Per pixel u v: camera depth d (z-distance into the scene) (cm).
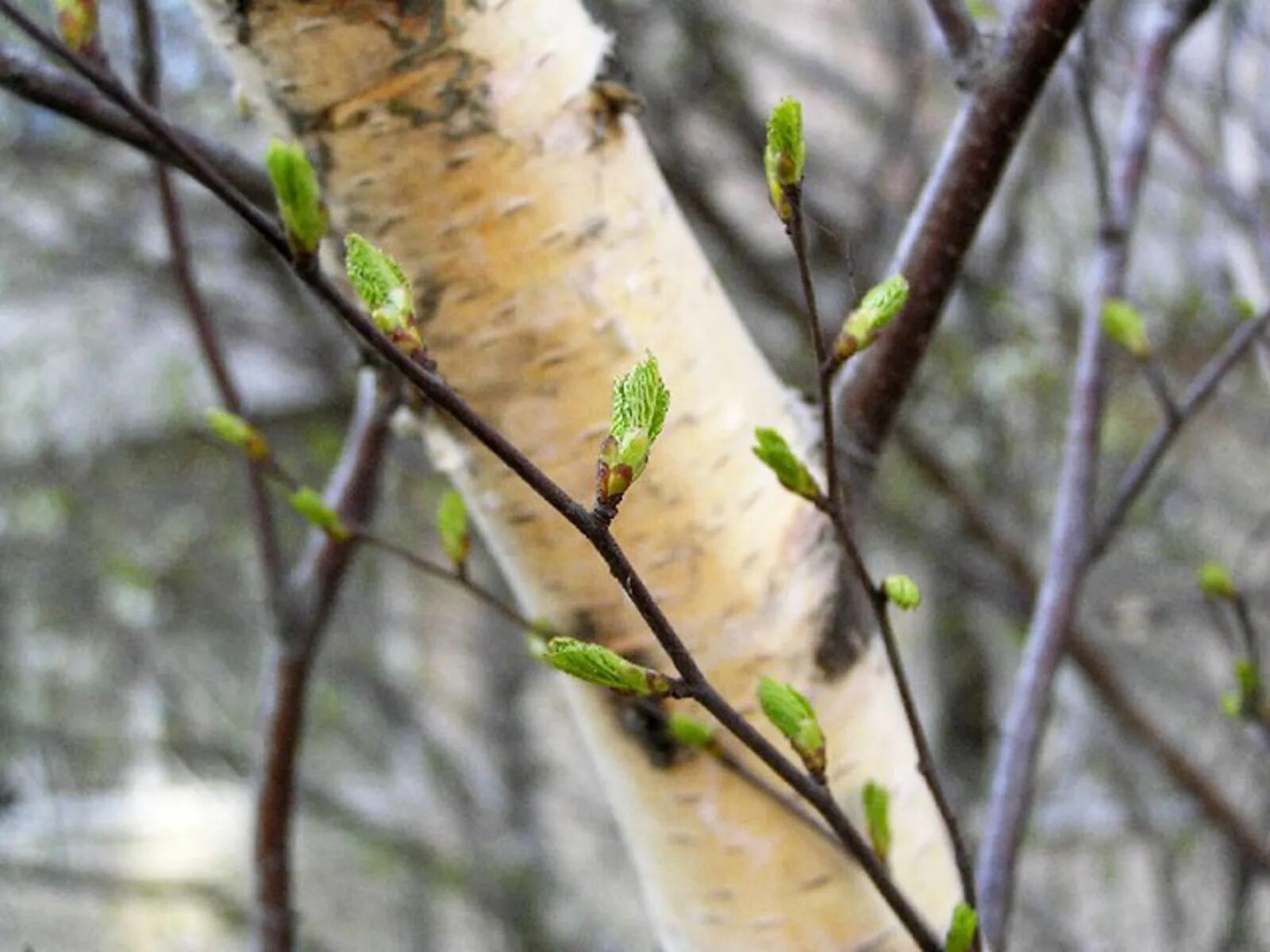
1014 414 169
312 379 193
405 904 241
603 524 49
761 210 160
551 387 55
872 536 168
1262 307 79
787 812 56
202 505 218
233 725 229
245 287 192
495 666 218
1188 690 160
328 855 248
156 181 72
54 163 176
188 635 224
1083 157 167
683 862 57
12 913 233
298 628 71
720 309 56
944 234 58
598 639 56
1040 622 65
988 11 81
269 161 48
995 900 61
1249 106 100
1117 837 166
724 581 56
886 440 59
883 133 156
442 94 53
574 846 249
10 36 94
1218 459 171
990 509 150
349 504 71
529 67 54
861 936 57
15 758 216
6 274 198
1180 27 75
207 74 158
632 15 139
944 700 185
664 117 132
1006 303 149
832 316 148
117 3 143
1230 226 95
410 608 230
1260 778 151
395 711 217
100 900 238
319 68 53
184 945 244
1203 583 63
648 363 49
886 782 57
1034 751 63
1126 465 165
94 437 210
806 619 56
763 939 57
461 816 211
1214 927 162
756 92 173
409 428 57
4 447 213
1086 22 68
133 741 219
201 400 205
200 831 250
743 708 56
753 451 52
